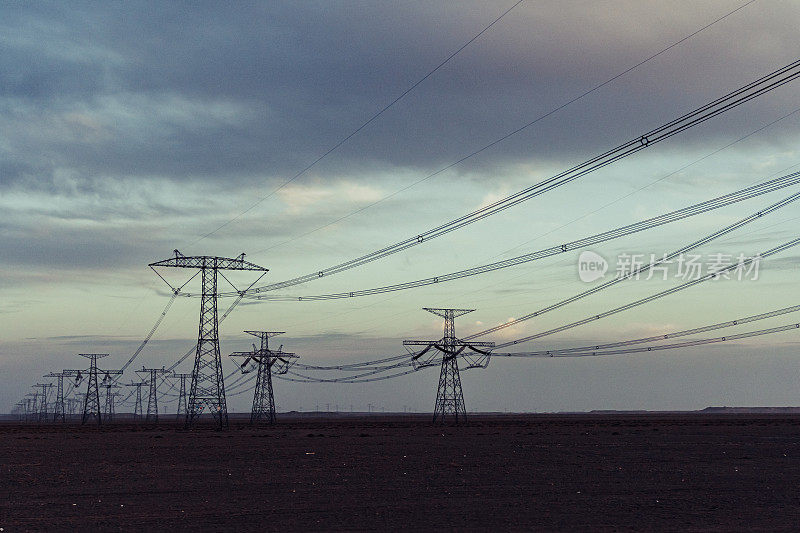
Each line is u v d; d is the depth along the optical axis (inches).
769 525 989.2
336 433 4552.2
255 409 6939.0
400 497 1300.4
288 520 1055.6
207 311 4830.2
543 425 6072.8
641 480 1581.0
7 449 3073.3
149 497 1347.2
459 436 3954.2
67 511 1175.0
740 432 4229.8
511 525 997.2
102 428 6712.6
